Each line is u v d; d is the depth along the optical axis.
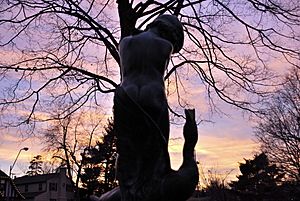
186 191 3.50
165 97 3.70
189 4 11.45
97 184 43.38
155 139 3.59
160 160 3.60
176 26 3.98
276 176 43.56
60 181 69.25
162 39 3.82
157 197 3.51
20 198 54.06
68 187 69.00
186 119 3.72
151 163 3.59
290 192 38.09
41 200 67.56
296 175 32.28
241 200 48.56
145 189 3.54
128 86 3.67
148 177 3.57
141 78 3.68
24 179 72.62
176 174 3.52
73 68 12.05
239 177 51.12
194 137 3.66
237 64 11.78
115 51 11.25
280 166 35.12
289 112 30.22
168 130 3.68
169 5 11.13
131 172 3.62
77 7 11.38
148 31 3.92
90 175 43.75
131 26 10.73
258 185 48.06
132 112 3.61
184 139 3.68
